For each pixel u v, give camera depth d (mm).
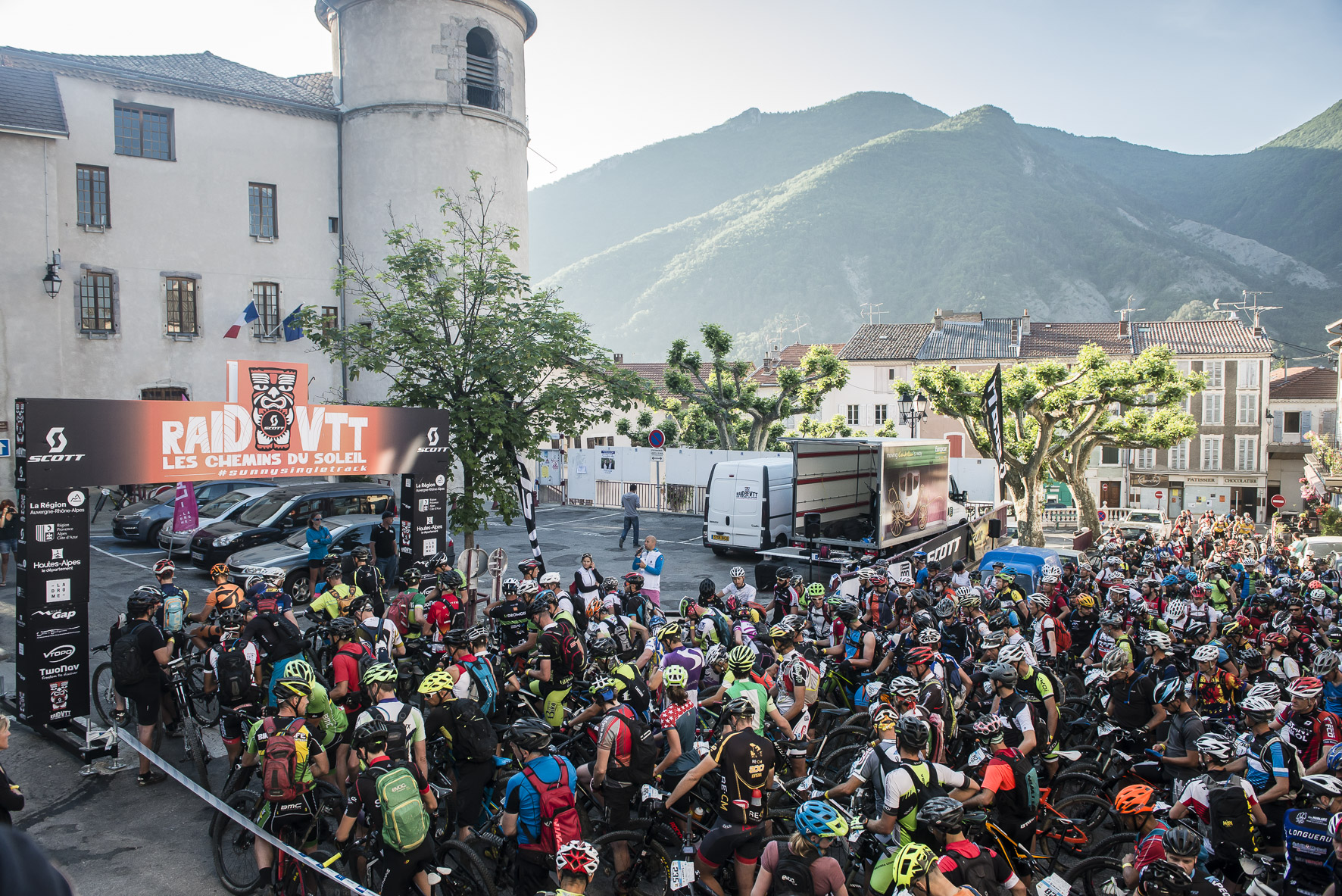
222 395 27875
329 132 29844
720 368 36125
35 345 23234
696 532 27984
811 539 18797
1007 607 11461
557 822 5508
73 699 8953
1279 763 5914
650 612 12516
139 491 24656
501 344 15656
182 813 7891
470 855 5852
